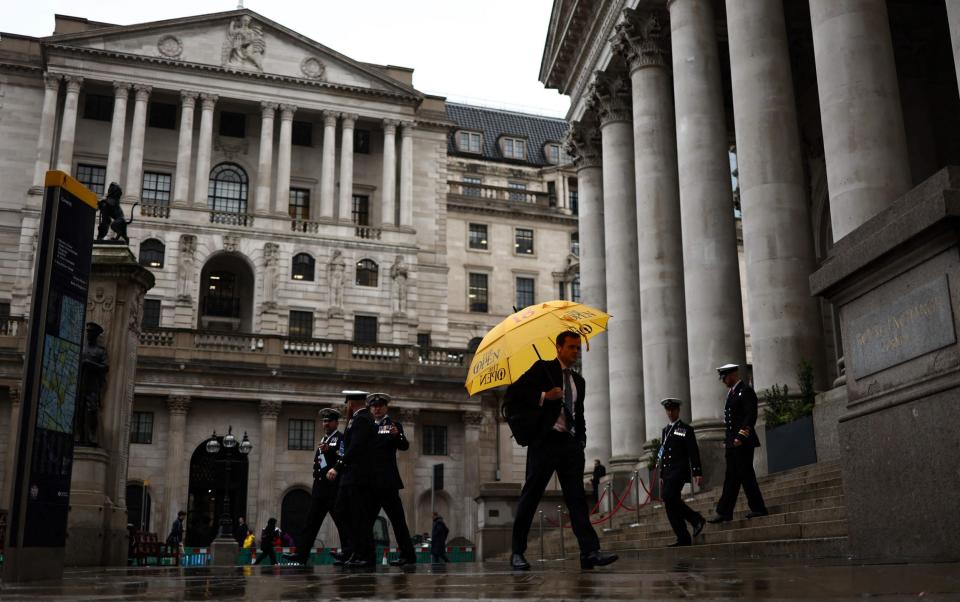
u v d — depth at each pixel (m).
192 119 54.72
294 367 47.31
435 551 31.73
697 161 24.20
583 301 35.97
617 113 33.03
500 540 28.00
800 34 29.33
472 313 66.19
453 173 73.88
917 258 7.45
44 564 9.48
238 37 56.38
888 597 3.98
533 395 8.22
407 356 49.91
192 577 10.02
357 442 12.22
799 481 15.60
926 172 26.86
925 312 7.37
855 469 8.31
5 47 54.25
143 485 43.50
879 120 16.91
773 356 19.64
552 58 38.31
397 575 9.10
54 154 52.69
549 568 9.62
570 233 70.50
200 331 46.59
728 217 23.95
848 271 8.23
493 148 78.31
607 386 34.06
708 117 24.58
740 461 13.47
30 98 54.12
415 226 60.22
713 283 23.22
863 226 8.46
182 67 54.75
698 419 22.55
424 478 49.31
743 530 13.01
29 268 49.91
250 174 57.22
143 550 23.66
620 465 29.81
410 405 49.03
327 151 56.97
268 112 56.19
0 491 40.66
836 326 25.27
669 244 28.09
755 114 21.09
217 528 46.19
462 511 49.38
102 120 54.97
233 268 55.59
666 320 27.42
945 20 27.47
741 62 21.62
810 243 20.42
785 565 7.65
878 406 7.95
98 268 19.38
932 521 7.18
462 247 67.38
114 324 19.30
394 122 59.06
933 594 4.02
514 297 67.62
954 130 27.31
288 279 53.75
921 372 7.45
